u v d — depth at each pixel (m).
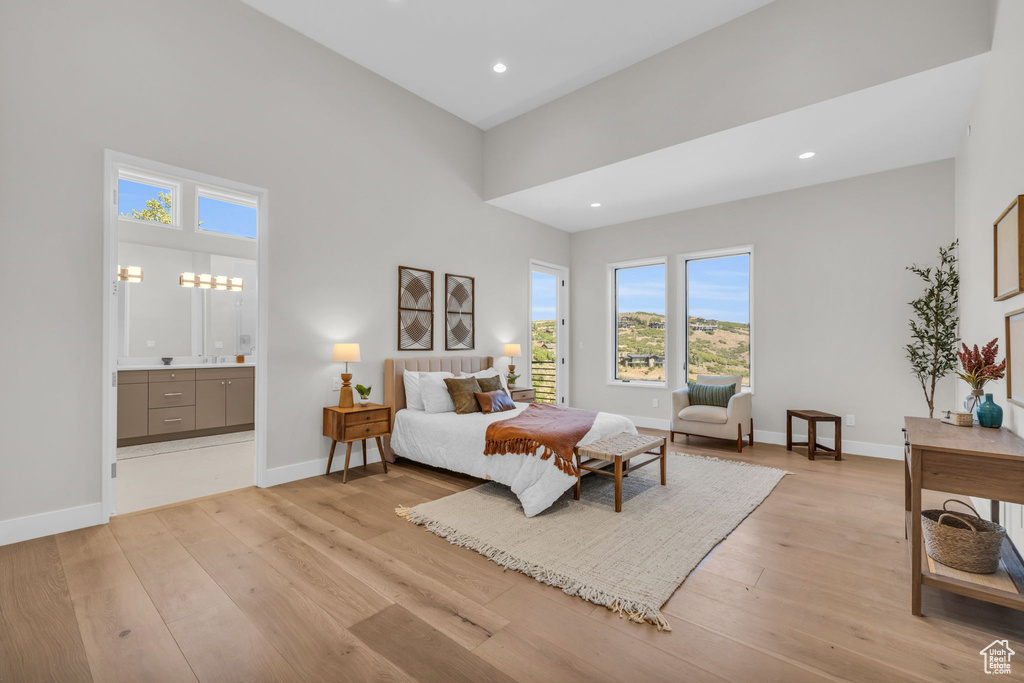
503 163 5.29
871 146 3.92
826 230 4.79
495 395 4.38
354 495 3.36
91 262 2.77
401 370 4.43
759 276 5.23
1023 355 2.12
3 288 2.48
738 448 4.70
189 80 3.17
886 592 2.03
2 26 2.48
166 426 4.93
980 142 3.01
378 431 3.92
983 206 2.96
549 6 3.44
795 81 3.31
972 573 1.88
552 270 6.71
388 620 1.83
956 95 3.12
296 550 2.45
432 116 4.90
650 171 4.50
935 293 4.12
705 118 3.74
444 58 4.11
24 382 2.55
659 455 3.56
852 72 3.10
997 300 2.60
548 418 3.73
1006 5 2.38
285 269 3.68
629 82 4.20
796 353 4.98
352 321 4.16
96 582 2.11
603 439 3.45
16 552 2.39
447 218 5.07
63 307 2.67
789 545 2.51
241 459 4.32
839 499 3.26
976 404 2.47
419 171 4.77
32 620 1.82
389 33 3.78
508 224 5.88
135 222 5.02
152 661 1.59
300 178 3.78
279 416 3.64
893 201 4.43
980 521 2.11
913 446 1.88
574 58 4.09
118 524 2.78
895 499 3.26
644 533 2.65
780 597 1.99
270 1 3.43
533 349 6.45
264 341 3.55
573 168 4.63
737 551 2.45
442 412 4.22
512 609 1.92
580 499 3.26
